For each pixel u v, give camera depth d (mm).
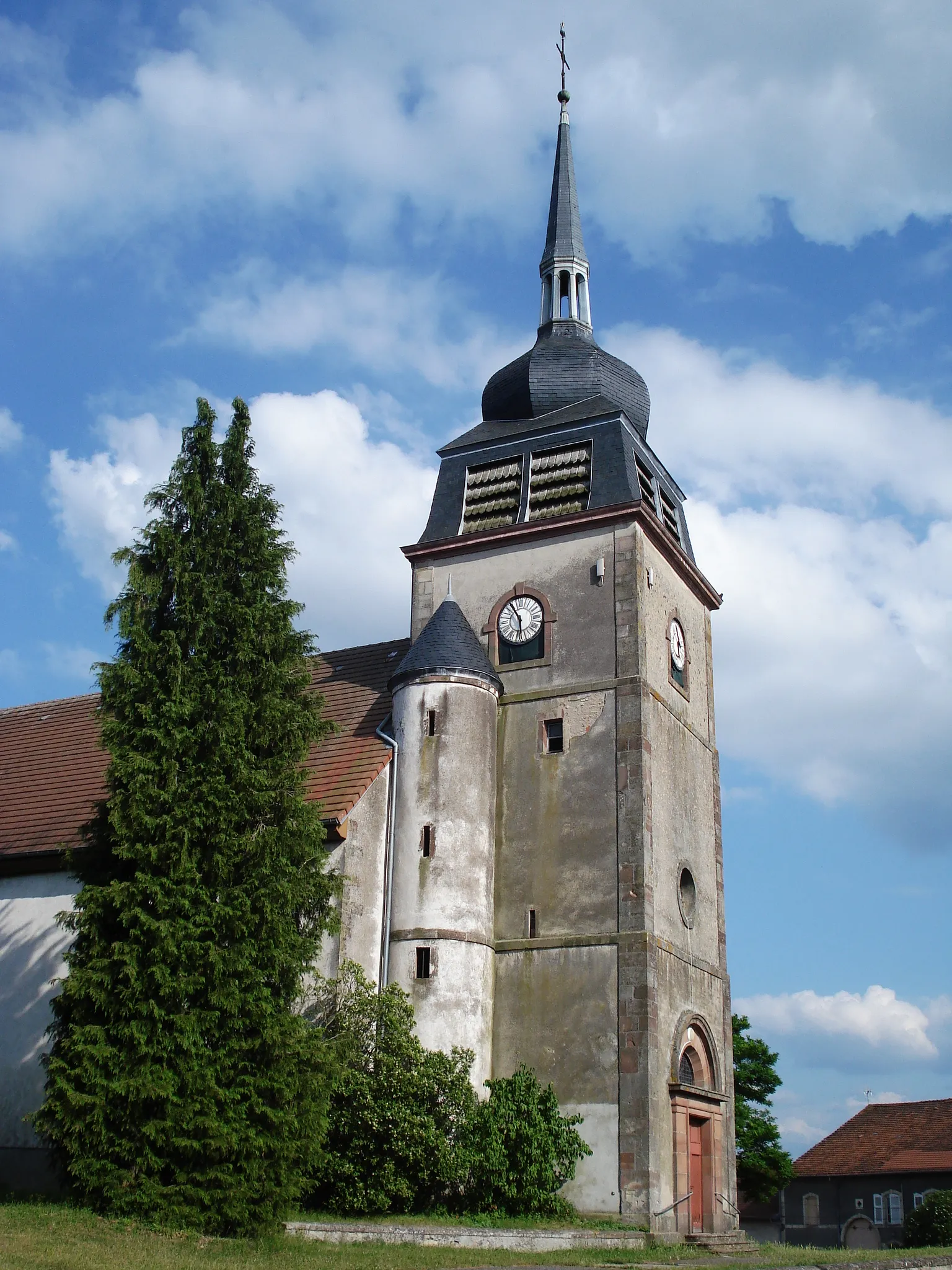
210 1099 19516
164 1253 16938
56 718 38156
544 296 36625
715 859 32594
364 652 35656
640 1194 25125
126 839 20953
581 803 28828
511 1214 24516
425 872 28000
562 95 40250
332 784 28641
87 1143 19359
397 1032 24719
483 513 33094
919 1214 43938
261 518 23906
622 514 30562
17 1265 15430
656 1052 26469
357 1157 23516
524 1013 27703
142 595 22547
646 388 35469
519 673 30781
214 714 21859
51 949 28656
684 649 33094
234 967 20266
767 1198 48219
